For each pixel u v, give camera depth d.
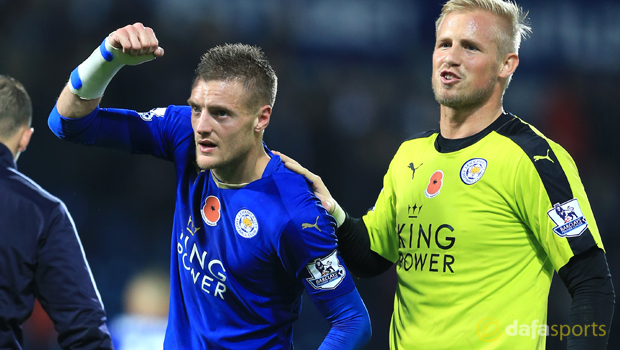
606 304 8.63
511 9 9.72
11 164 9.33
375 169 34.28
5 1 30.27
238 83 8.80
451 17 9.69
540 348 9.30
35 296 9.04
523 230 9.25
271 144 32.69
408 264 9.98
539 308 9.28
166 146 10.30
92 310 8.95
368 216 11.16
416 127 35.84
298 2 35.62
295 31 35.47
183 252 9.86
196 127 8.95
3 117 9.30
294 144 33.16
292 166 10.02
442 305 9.51
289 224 9.05
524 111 37.12
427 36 37.53
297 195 9.24
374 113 35.38
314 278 9.33
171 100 31.28
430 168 9.88
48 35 30.64
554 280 27.41
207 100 8.77
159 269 28.19
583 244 8.71
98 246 27.94
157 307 26.88
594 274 8.74
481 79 9.45
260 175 9.41
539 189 8.93
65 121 9.81
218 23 33.53
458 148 9.68
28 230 8.81
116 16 31.78
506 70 9.70
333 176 33.62
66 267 8.90
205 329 9.71
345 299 9.50
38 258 8.85
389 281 27.08
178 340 9.99
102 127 10.00
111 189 28.94
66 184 28.69
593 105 37.88
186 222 9.84
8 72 29.58
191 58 32.28
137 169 29.30
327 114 34.41
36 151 28.95
